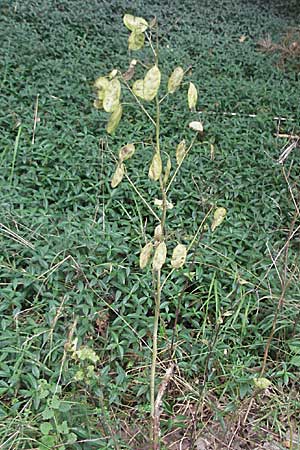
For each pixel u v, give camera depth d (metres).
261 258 3.26
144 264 1.79
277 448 2.42
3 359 2.46
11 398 2.41
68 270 2.92
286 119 5.06
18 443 2.18
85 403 2.38
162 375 2.61
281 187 4.07
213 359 2.67
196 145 4.50
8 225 3.20
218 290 3.01
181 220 3.53
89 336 2.70
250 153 4.51
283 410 2.55
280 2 9.38
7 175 3.86
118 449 2.15
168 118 4.88
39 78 5.30
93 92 5.15
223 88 5.64
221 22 8.41
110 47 6.43
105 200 3.73
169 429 2.40
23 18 6.84
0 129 4.39
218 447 2.38
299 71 6.37
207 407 2.53
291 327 2.86
